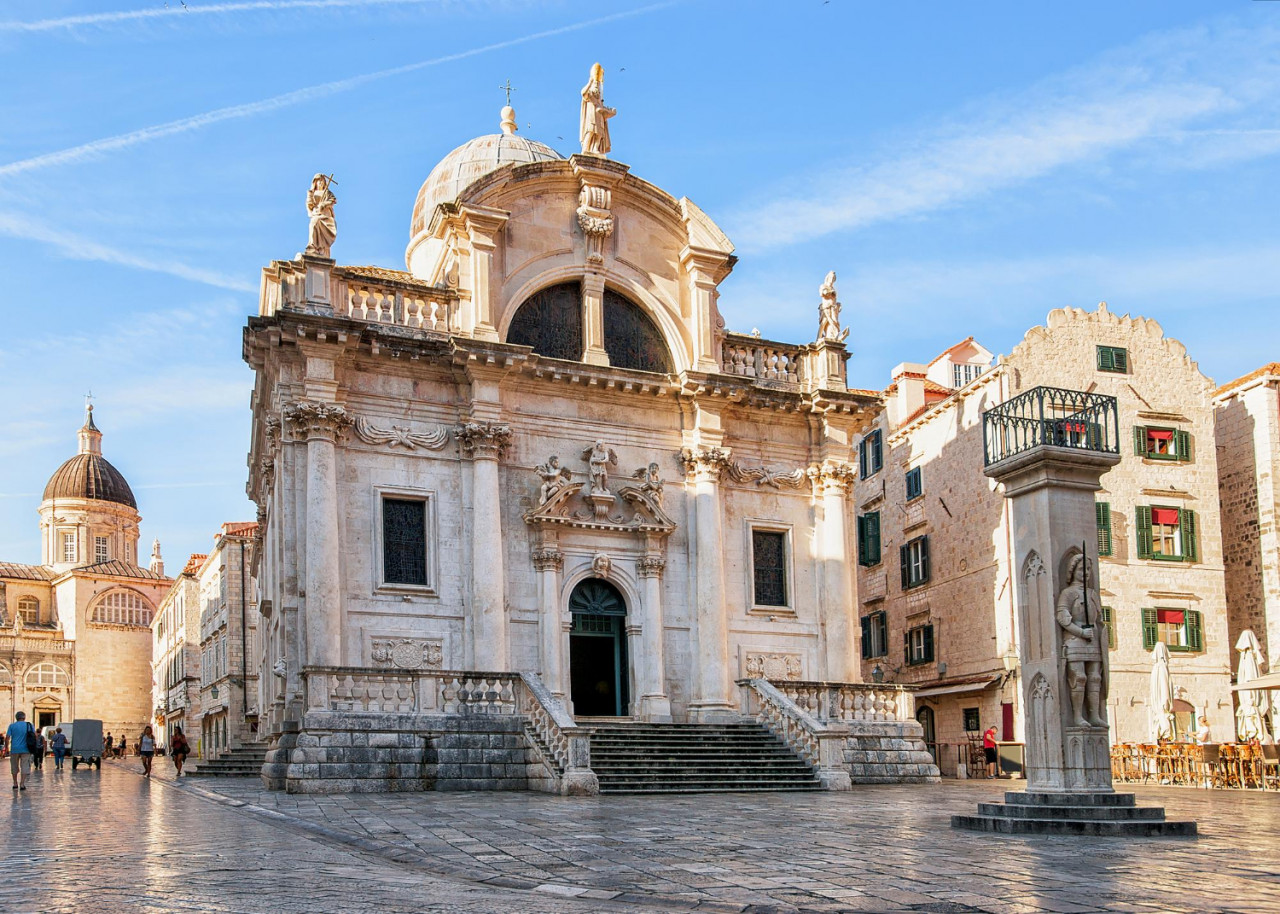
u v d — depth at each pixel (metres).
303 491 32.16
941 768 47.47
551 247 37.00
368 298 34.44
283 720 30.78
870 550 52.88
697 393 37.16
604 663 36.16
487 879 13.12
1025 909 10.67
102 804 24.03
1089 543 18.98
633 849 15.74
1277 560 45.50
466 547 33.94
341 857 14.68
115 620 103.62
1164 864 13.70
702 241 38.69
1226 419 48.34
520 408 35.62
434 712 29.67
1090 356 45.41
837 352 40.38
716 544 36.88
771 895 11.70
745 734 33.78
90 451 116.38
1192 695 43.91
